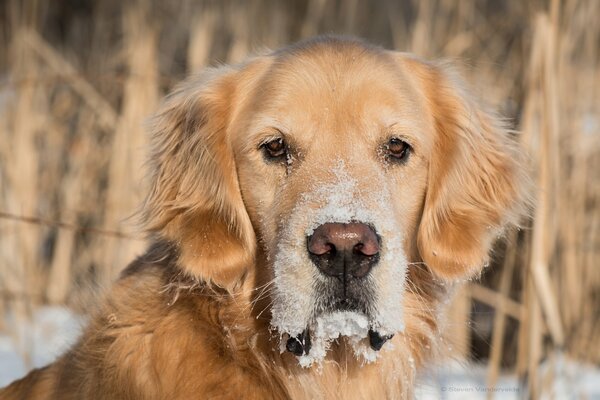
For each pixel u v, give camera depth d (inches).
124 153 450.9
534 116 376.8
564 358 378.3
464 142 257.0
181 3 552.1
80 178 501.4
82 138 511.5
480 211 257.6
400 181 240.8
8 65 625.3
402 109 239.0
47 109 521.7
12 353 417.4
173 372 235.0
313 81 236.7
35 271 482.0
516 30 471.8
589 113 468.4
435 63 267.3
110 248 452.4
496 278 470.3
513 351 473.1
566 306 434.9
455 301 409.7
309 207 215.5
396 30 555.8
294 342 228.5
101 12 610.9
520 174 272.7
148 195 257.8
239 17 521.0
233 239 239.5
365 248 208.8
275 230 228.5
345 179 220.4
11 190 475.2
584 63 470.3
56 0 721.6
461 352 333.4
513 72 462.9
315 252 210.8
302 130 232.1
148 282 247.4
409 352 253.8
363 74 238.7
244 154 239.0
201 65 490.3
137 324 242.8
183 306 239.8
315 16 521.0
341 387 248.7
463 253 250.8
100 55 589.3
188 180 248.8
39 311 461.7
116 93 533.6
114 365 240.1
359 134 233.1
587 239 458.9
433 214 249.3
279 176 234.1
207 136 247.0
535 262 335.6
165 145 261.0
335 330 219.6
